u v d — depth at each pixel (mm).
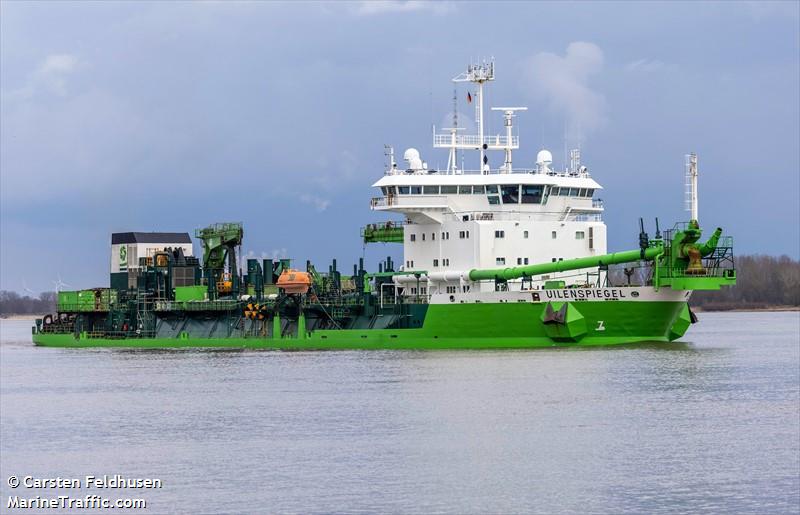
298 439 121250
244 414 137125
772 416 130500
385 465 109625
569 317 175875
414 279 197750
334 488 102438
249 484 104562
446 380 155125
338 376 164625
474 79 199750
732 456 112188
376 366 173625
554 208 196000
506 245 187500
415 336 190375
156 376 179250
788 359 194000
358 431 124125
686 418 129625
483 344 184375
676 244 170500
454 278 188750
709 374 162500
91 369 197875
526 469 107875
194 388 162000
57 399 158125
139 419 138000
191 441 123000
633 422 127062
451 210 194125
